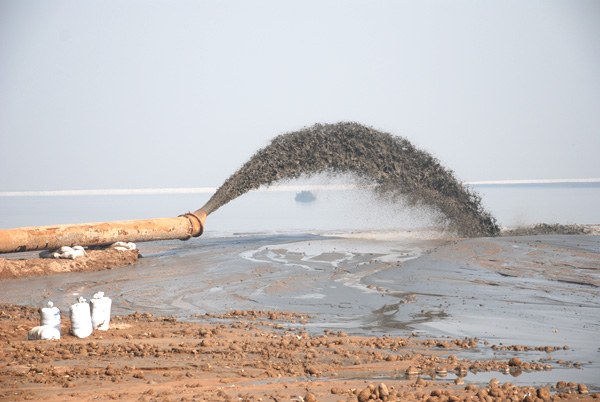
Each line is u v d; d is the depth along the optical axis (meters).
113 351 23.52
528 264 45.91
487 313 31.67
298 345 24.52
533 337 26.58
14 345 24.30
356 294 37.41
